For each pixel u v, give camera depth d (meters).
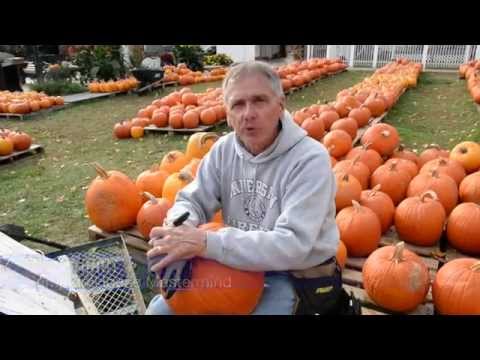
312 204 1.66
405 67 14.25
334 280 1.80
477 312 2.08
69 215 4.12
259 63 1.72
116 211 3.18
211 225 1.85
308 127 5.25
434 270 2.72
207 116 7.29
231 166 1.93
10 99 9.95
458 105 9.10
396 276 2.22
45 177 5.32
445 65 18.56
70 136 7.68
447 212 3.16
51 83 13.00
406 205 2.94
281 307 1.74
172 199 3.13
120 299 2.16
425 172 3.34
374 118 7.11
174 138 7.14
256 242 1.60
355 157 3.58
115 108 10.68
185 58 18.91
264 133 1.72
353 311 1.88
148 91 13.10
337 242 1.81
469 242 2.76
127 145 6.85
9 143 6.03
